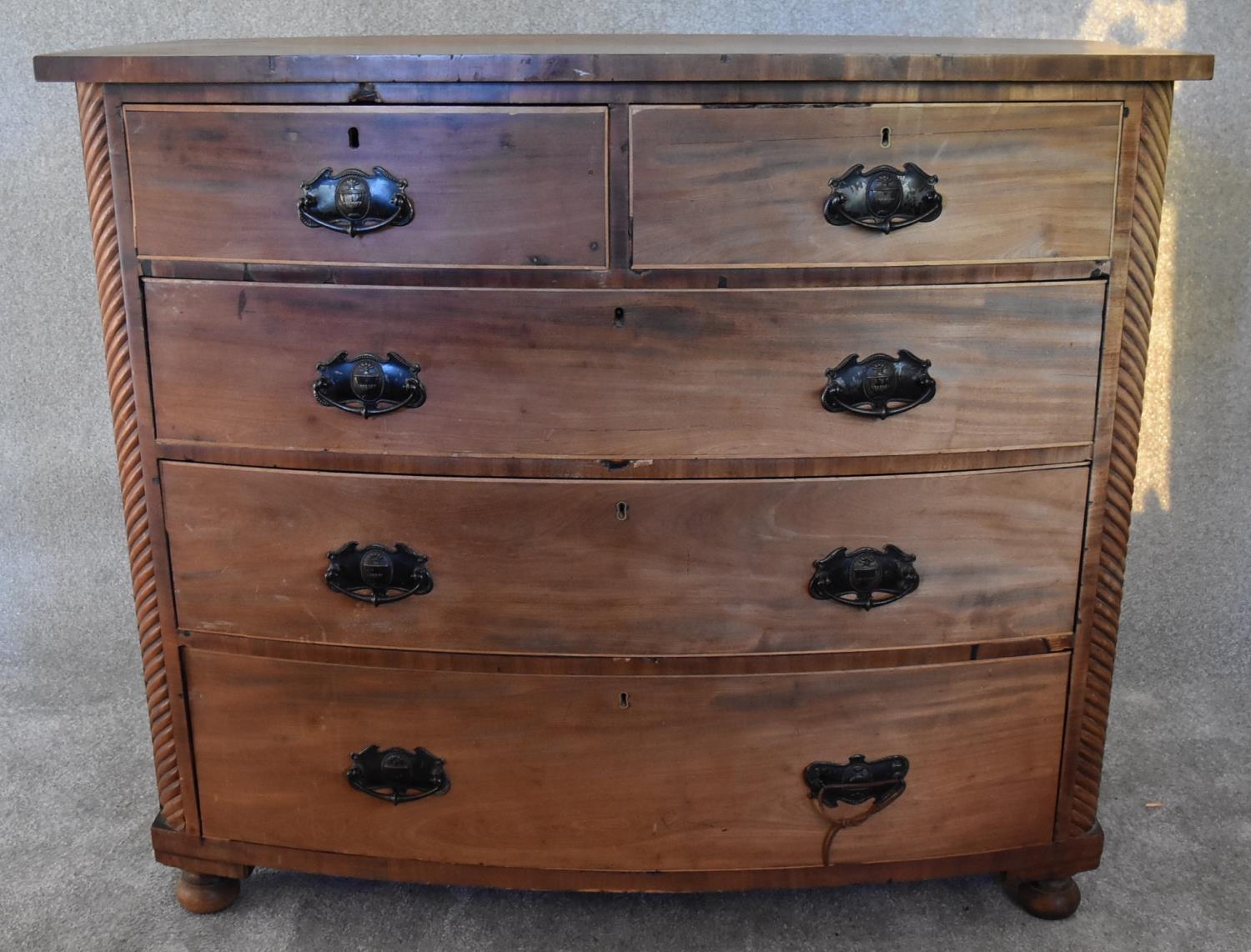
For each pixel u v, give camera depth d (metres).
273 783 1.45
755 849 1.43
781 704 1.37
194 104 1.21
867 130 1.19
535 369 1.25
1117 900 1.57
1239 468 1.98
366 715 1.40
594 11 1.88
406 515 1.31
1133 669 2.05
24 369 2.01
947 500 1.31
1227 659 2.05
